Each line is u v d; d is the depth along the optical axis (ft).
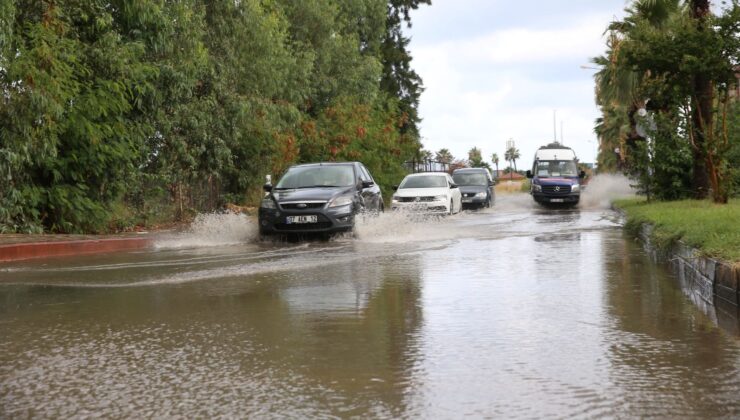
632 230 50.72
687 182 71.41
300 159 105.91
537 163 113.09
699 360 15.55
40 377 14.76
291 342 17.70
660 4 65.31
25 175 50.26
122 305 23.44
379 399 12.94
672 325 19.36
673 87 60.80
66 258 40.24
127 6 55.83
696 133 63.67
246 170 86.28
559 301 23.17
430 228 57.67
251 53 85.66
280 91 95.09
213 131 74.13
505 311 21.47
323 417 11.97
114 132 55.31
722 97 62.44
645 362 15.39
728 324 19.49
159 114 60.34
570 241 45.09
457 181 104.73
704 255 26.43
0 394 13.56
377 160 117.19
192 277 30.22
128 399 13.16
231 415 12.17
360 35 150.51
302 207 48.24
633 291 25.22
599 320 20.06
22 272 33.24
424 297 24.17
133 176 60.95
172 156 68.49
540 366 15.12
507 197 154.51
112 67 53.36
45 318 21.34
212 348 17.19
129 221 62.44
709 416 11.82
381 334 18.47
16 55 46.78
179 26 62.44
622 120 163.43
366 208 53.26
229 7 80.18
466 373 14.65
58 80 48.29
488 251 39.27
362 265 33.60
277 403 12.79
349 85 125.70
